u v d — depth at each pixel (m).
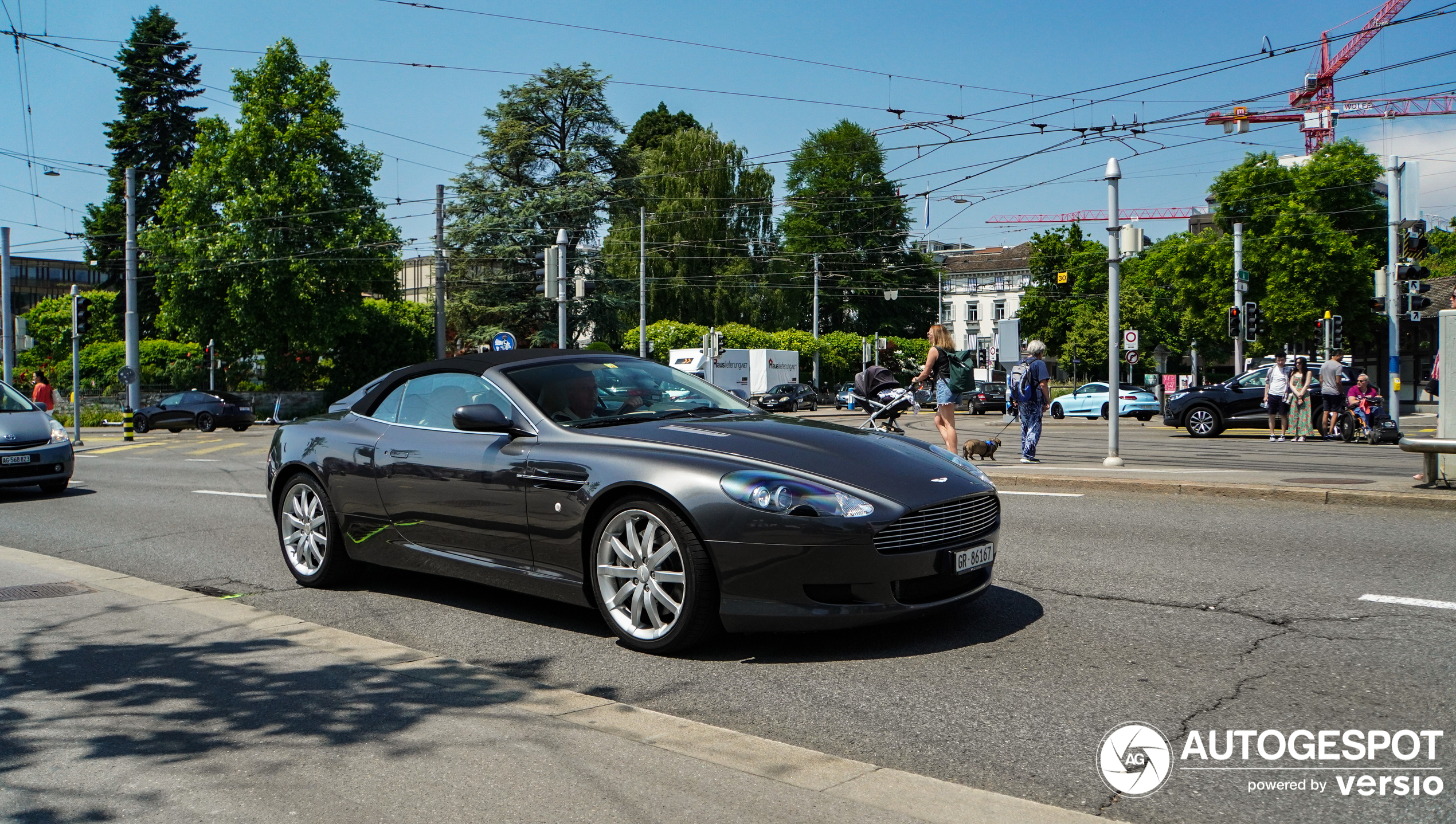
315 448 6.71
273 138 44.94
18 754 3.72
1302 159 58.38
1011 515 9.00
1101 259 72.12
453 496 5.72
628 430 5.32
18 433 12.74
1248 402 22.53
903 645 4.96
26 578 7.31
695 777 3.32
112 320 58.06
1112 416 13.27
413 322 54.94
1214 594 5.81
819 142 69.81
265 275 43.78
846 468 4.83
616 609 5.04
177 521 10.46
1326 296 44.47
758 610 4.60
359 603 6.33
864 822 2.97
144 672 4.75
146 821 3.11
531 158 53.47
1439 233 66.06
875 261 69.50
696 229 60.19
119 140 54.94
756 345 58.81
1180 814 3.10
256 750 3.67
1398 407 24.98
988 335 104.81
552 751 3.58
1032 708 4.04
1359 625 5.07
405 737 3.75
